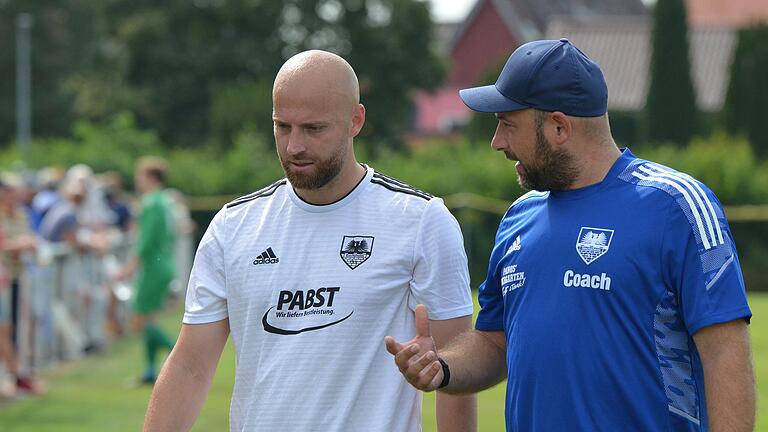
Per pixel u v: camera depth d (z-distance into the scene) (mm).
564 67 10727
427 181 68125
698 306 10242
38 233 38156
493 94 10992
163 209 32094
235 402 12156
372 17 125688
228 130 102000
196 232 69688
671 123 108438
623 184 10680
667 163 72438
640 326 10398
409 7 124938
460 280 11938
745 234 70062
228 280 12086
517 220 11297
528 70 10789
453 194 67688
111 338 42281
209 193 70062
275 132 11617
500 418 27078
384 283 11766
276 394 11742
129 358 37281
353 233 11820
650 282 10375
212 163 72312
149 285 31891
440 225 11906
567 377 10570
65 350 36250
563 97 10719
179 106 126688
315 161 11438
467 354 11672
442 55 130500
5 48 136625
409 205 11906
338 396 11672
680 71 108250
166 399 12188
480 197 67125
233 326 12109
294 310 11781
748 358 10258
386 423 11688
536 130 10836
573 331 10570
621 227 10500
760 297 65375
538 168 10867
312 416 11648
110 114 125188
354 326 11695
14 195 30797
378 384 11742
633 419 10430
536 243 10914
